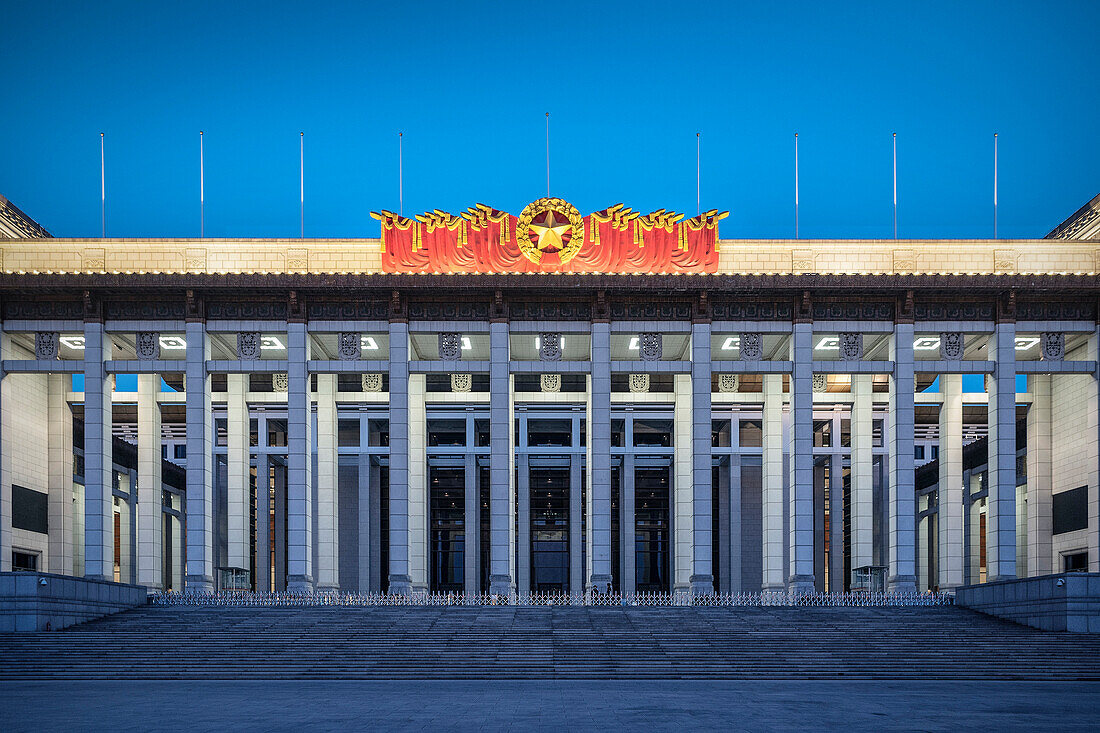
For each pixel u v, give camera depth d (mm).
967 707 27562
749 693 31141
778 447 68875
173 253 64062
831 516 77062
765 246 64375
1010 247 64375
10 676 36594
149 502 64812
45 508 68000
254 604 54312
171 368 62250
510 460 62344
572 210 63906
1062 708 27375
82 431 75875
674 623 45562
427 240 63531
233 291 62438
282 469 83875
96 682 35281
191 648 40094
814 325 63000
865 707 27469
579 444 79062
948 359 62938
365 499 77125
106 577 61469
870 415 69062
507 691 31719
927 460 88438
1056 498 68438
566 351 70188
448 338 63531
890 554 62438
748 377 80688
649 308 63594
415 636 42312
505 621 45875
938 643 41062
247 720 24688
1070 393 67062
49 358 62344
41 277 60750
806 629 44156
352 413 77812
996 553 61688
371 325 62906
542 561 88500
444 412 78438
